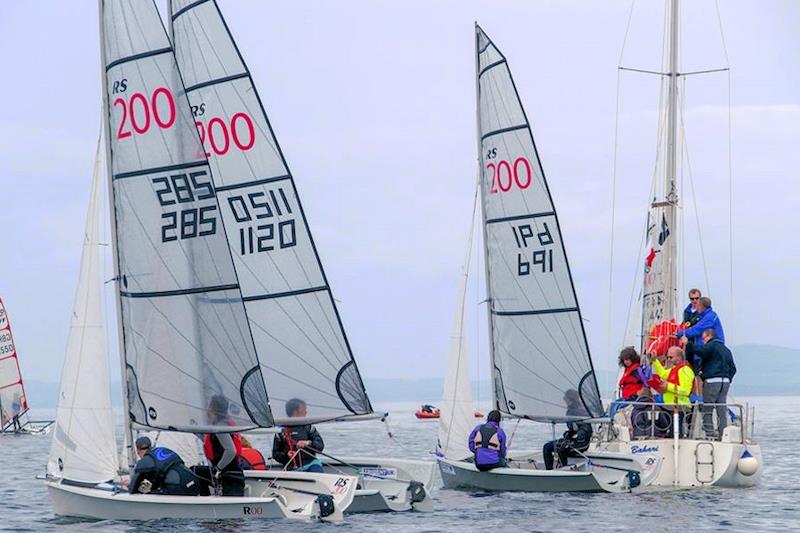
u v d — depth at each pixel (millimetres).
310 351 93500
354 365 93438
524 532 71312
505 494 89062
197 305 78062
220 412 77375
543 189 98688
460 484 93375
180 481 72375
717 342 93312
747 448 92500
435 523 74375
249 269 93375
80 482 74688
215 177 93625
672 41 114875
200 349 77875
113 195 78688
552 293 98062
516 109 99438
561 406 97000
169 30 93250
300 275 93625
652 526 73625
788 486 94812
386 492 85188
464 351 97625
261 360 93562
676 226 112812
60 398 75250
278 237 93625
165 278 78125
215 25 93250
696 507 81500
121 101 78625
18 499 93625
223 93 93375
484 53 100812
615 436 96000
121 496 72125
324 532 68750
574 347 97125
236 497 71812
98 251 76625
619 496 87125
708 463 91188
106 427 75125
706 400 93438
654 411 93000
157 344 78000
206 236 78438
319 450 83812
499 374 100625
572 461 96062
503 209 100250
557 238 98125
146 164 78438
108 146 78688
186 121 78562
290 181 93812
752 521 75625
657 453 91812
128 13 78438
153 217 78375
